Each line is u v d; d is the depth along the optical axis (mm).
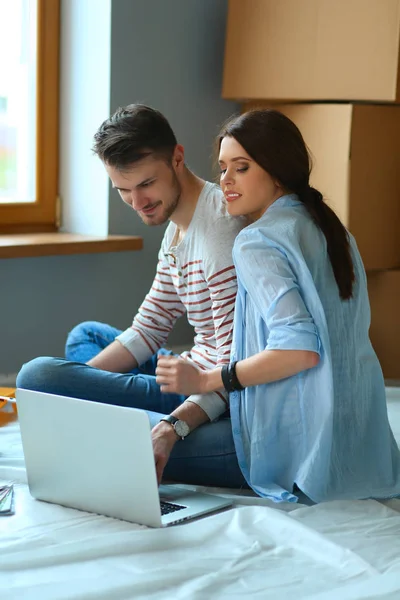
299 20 3766
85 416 1938
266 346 2074
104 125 2213
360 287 2178
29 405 2037
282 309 2002
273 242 2035
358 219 3738
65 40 3945
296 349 1990
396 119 3793
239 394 2133
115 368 2568
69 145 3996
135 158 2168
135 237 3914
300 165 2113
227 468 2223
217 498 2102
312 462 2049
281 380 2086
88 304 3973
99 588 1578
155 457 2088
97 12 3824
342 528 1929
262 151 2078
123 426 1881
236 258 2068
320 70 3734
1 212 3855
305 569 1700
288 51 3814
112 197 3930
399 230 3877
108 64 3818
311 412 2064
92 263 3961
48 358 2332
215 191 2287
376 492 2160
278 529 1848
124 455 1900
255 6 3896
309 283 2021
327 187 3748
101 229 3949
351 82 3660
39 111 3924
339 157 3697
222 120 4336
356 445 2154
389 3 3537
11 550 1759
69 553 1725
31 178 3977
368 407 2184
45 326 3838
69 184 4027
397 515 2027
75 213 4027
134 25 3889
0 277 3666
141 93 3967
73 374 2293
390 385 3766
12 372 3752
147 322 2584
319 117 3756
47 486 2070
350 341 2139
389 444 2219
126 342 2576
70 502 2037
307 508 2027
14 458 2361
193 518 1979
